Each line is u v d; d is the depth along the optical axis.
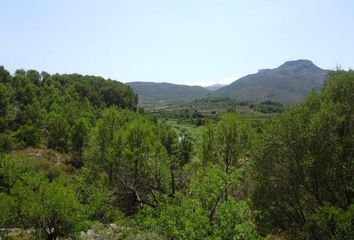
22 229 24.69
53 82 118.12
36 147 70.44
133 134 30.41
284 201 19.12
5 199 23.11
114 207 31.48
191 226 13.58
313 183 18.19
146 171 29.55
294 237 17.75
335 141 17.91
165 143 33.91
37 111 82.81
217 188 15.56
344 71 21.12
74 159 66.44
